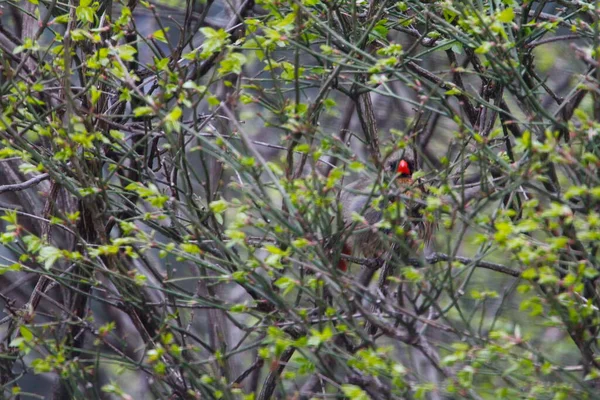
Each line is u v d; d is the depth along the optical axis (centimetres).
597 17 806
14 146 922
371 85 1048
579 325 747
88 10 902
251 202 839
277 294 810
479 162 825
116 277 877
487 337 771
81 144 876
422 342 768
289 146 862
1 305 1462
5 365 981
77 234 853
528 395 743
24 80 984
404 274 802
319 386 1058
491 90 1066
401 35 1591
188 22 1141
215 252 930
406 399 760
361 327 888
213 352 927
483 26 819
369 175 809
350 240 1141
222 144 859
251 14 1195
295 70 837
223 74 880
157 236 1584
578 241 816
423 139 1331
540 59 1586
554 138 734
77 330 1093
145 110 796
